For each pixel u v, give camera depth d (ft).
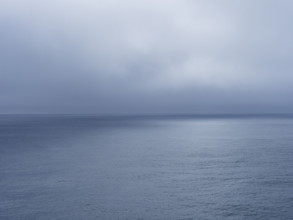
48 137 384.88
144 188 138.82
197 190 134.92
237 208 112.16
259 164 194.18
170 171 174.19
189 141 338.95
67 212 108.58
